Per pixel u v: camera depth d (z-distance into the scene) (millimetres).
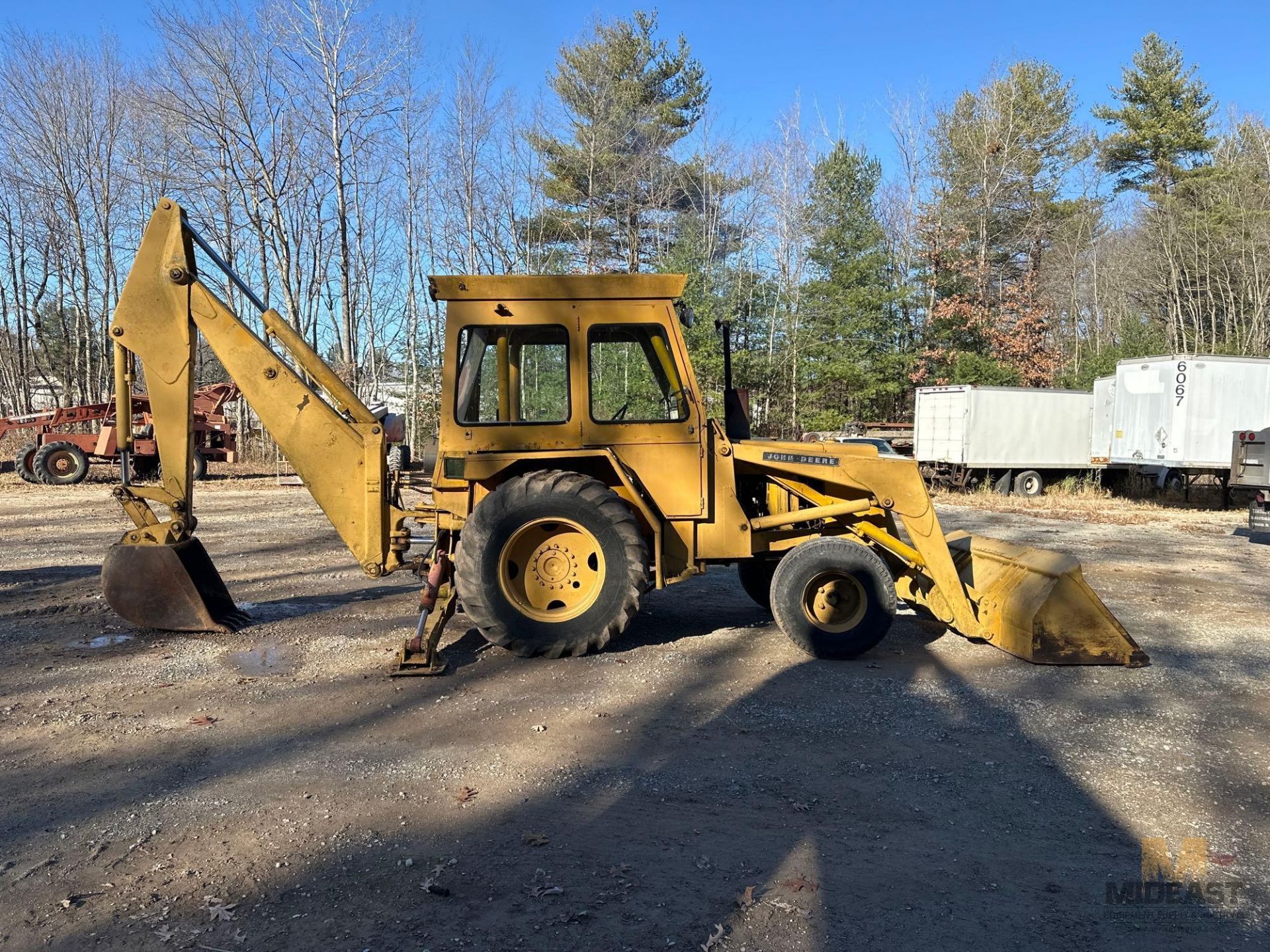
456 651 5586
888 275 29016
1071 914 2693
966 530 13234
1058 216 35406
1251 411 16875
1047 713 4555
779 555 6438
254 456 24875
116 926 2566
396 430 11523
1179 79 36125
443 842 3092
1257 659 5664
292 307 25078
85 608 6664
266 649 5582
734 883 2852
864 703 4680
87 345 28656
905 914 2678
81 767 3723
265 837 3113
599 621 5289
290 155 25062
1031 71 34906
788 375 29016
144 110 25266
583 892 2777
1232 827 3301
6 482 17766
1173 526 13914
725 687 4914
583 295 5473
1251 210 30859
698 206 31453
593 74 30766
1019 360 29438
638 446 5512
